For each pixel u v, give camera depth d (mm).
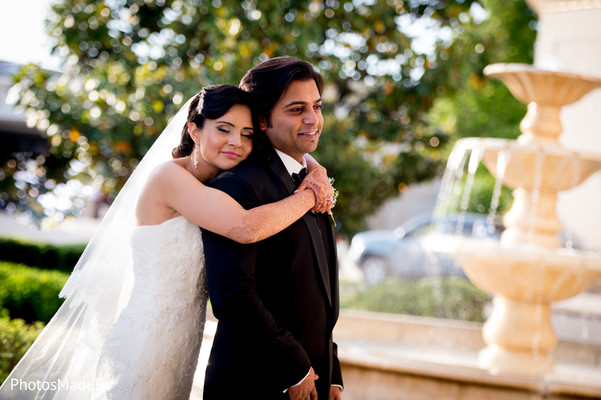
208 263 2262
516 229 5270
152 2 7590
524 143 5176
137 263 2473
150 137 6883
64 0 7348
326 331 2436
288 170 2490
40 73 7012
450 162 5508
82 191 7883
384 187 8281
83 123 6941
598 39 9172
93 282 2621
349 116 8102
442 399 4055
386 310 8102
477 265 5051
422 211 19031
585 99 9125
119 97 6820
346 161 7562
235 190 2301
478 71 8125
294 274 2332
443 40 7926
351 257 13492
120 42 7602
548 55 9453
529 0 9648
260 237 2207
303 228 2369
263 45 7266
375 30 7855
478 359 5848
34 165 7984
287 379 2225
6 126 10562
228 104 2371
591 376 5363
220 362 2352
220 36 6836
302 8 7457
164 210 2443
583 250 8875
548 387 3939
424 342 6301
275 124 2436
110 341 2494
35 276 5629
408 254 12680
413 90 7770
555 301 5102
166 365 2477
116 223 2672
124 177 7492
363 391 4250
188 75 7145
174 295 2467
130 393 2424
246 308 2178
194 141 2514
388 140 8070
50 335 2650
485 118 16031
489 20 16141
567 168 4938
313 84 2459
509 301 5223
